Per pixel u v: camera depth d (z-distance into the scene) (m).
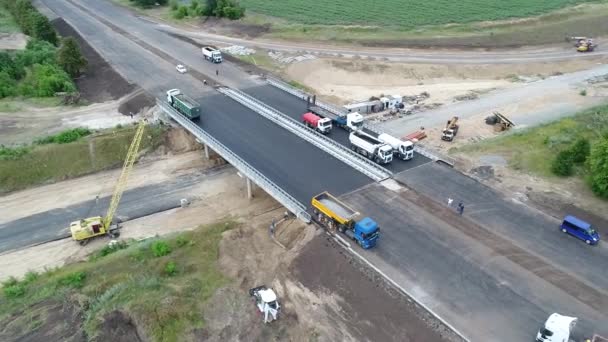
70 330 36.12
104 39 108.69
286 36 112.12
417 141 65.75
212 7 125.75
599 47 108.44
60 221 53.81
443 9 133.38
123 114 73.44
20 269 46.72
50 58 89.75
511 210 46.16
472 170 54.41
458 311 34.47
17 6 117.19
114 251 47.12
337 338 34.03
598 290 36.25
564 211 46.25
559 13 128.88
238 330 35.91
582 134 63.88
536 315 34.12
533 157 57.47
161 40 108.81
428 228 43.16
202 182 61.16
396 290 36.41
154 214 55.00
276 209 54.38
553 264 38.94
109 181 61.41
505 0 141.75
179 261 43.31
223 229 48.34
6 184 58.91
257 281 40.41
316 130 61.66
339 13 131.00
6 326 36.75
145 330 35.56
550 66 98.50
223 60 95.00
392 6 137.12
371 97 84.12
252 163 53.56
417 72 95.00
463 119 73.81
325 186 49.34
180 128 68.75
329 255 40.47
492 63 98.69
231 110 68.62
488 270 38.22
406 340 32.94
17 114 72.88
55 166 61.81
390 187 49.59
